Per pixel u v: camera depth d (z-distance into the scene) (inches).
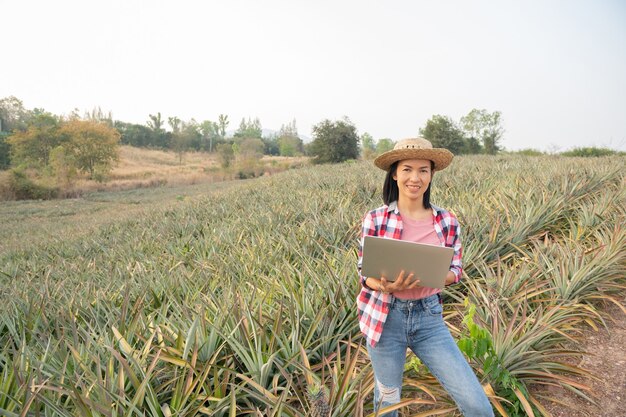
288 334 134.3
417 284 71.4
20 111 4352.9
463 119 1700.3
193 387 99.9
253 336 123.3
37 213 1051.3
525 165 525.3
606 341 133.6
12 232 754.8
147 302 173.5
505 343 114.5
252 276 186.1
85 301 175.2
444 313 155.9
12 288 226.1
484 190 327.0
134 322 133.1
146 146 4562.0
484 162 666.8
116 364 118.4
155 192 1505.9
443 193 331.9
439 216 80.3
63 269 305.3
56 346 123.4
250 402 111.3
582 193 291.1
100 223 623.2
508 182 335.9
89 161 2180.1
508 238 199.8
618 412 101.8
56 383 101.1
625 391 108.5
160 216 521.3
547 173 369.1
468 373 73.1
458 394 72.7
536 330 126.1
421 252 69.0
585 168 378.6
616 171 368.2
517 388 103.3
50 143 2159.2
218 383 106.0
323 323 135.3
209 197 636.1
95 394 102.7
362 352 129.6
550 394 111.4
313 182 556.7
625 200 247.1
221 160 2613.2
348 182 484.4
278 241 248.8
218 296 163.5
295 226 286.5
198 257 251.3
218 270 202.5
